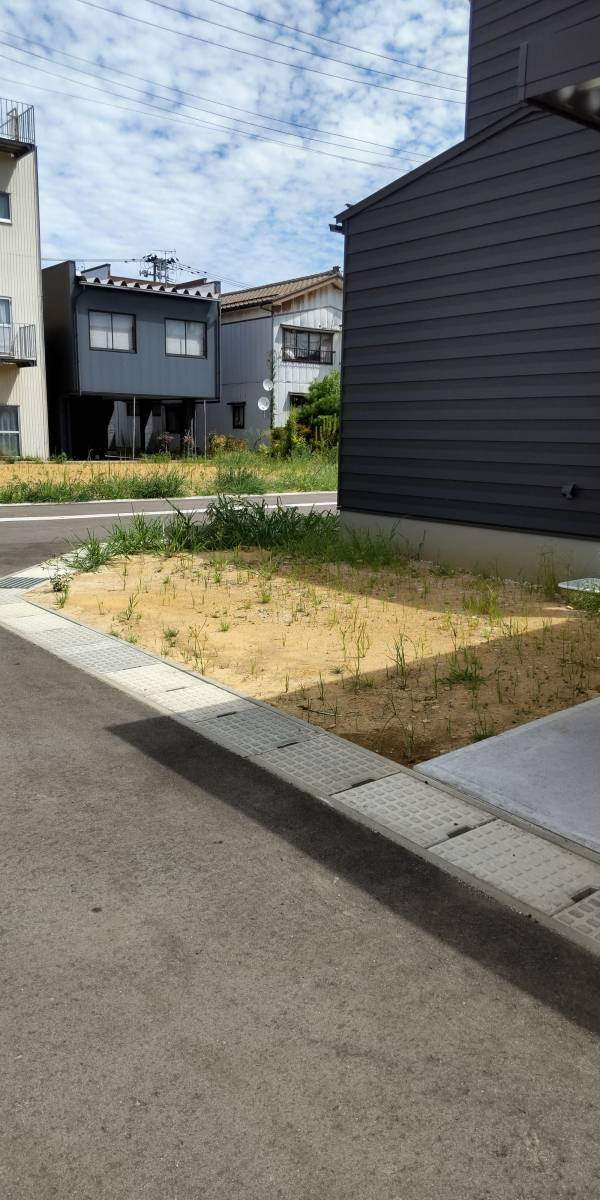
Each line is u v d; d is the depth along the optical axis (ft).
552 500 24.73
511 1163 5.86
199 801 11.25
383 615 21.98
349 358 30.83
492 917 8.73
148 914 8.71
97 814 10.85
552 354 24.09
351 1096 6.41
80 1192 5.59
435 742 13.44
